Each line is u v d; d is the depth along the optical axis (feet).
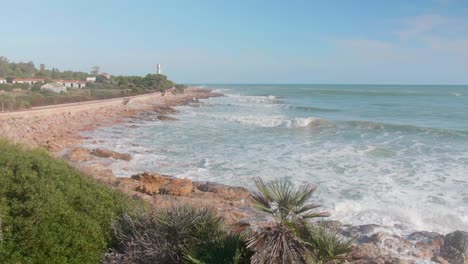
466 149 73.31
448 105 204.13
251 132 97.25
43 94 176.35
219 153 68.59
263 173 54.08
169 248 19.47
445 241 30.14
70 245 19.01
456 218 36.78
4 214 20.26
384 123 110.11
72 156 59.67
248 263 16.74
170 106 197.36
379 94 352.28
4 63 403.34
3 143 40.27
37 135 83.61
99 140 81.87
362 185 48.32
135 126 109.19
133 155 64.75
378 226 33.60
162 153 68.33
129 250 19.72
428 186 47.80
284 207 17.22
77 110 133.08
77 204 23.07
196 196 41.65
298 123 113.50
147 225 20.92
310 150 71.72
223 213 34.37
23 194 22.76
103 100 173.37
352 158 64.59
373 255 26.81
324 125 109.91
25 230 18.89
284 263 15.76
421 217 37.17
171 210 21.76
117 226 21.26
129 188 42.47
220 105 208.85
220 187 44.01
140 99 208.13
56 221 20.17
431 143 80.23
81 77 408.87
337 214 37.78
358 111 167.73
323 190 46.09
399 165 59.47
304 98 286.46
